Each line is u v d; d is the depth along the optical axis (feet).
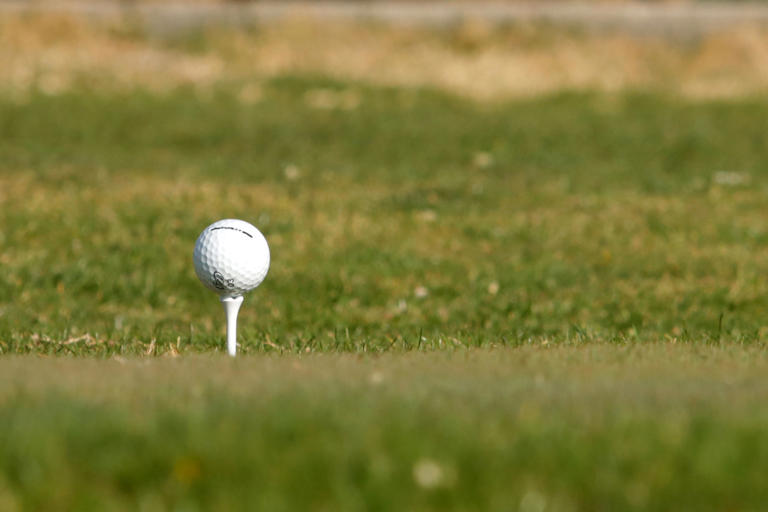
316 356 69.77
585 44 284.20
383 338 86.99
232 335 73.36
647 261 118.01
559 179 170.81
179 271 111.24
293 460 45.57
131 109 225.15
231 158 186.50
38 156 179.93
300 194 151.94
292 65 269.64
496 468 44.83
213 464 45.60
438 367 63.10
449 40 289.53
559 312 98.63
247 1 305.53
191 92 244.42
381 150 196.24
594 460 45.42
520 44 285.43
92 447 47.03
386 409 51.21
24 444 46.62
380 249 121.49
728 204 151.12
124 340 85.51
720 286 106.93
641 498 43.32
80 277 107.86
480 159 188.14
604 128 219.41
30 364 66.08
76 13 282.56
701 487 43.96
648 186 164.96
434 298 104.58
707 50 281.95
